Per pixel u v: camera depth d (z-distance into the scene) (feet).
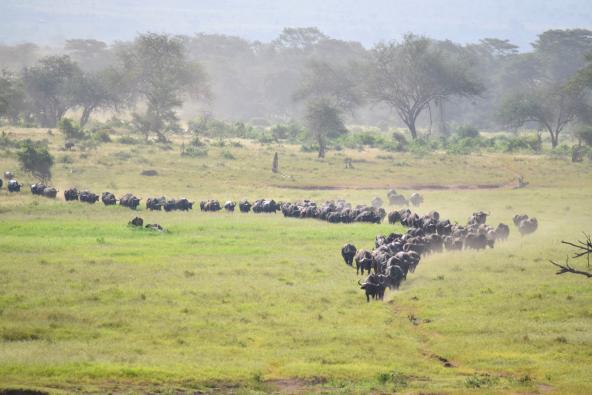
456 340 367.04
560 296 446.19
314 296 442.09
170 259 537.65
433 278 498.69
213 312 401.90
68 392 275.80
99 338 355.56
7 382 283.38
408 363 333.62
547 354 346.13
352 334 368.48
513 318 403.95
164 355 331.57
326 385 301.02
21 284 447.83
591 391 290.97
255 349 346.13
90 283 456.04
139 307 406.82
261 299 432.25
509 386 300.20
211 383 297.74
